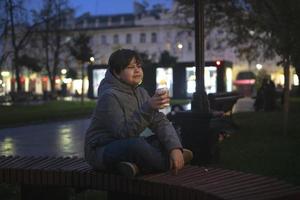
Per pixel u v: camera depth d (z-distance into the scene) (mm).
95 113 5109
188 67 44125
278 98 40062
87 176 5234
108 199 5418
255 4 18797
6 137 18547
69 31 60406
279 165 9664
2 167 5711
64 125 23938
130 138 4957
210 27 25562
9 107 39688
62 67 74000
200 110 9969
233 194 4277
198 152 9844
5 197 7480
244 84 72562
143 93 5230
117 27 117312
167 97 4887
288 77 14984
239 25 24438
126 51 5109
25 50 51688
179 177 4961
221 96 15609
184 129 9945
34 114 29656
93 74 48094
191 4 24078
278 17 14773
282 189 4430
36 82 93062
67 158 6309
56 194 6066
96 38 119438
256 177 4938
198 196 4430
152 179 4887
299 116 21891
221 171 5238
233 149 12047
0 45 41656
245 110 32875
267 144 12883
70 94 78375
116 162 4977
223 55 86000
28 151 14367
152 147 5043
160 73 44594
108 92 5008
